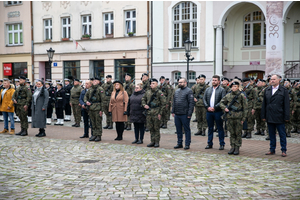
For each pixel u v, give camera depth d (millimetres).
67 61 27141
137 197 5133
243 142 10375
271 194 5254
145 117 10023
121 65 24938
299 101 12398
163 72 23062
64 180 6102
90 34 26062
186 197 5129
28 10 28453
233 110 8359
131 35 24078
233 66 23250
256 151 8875
